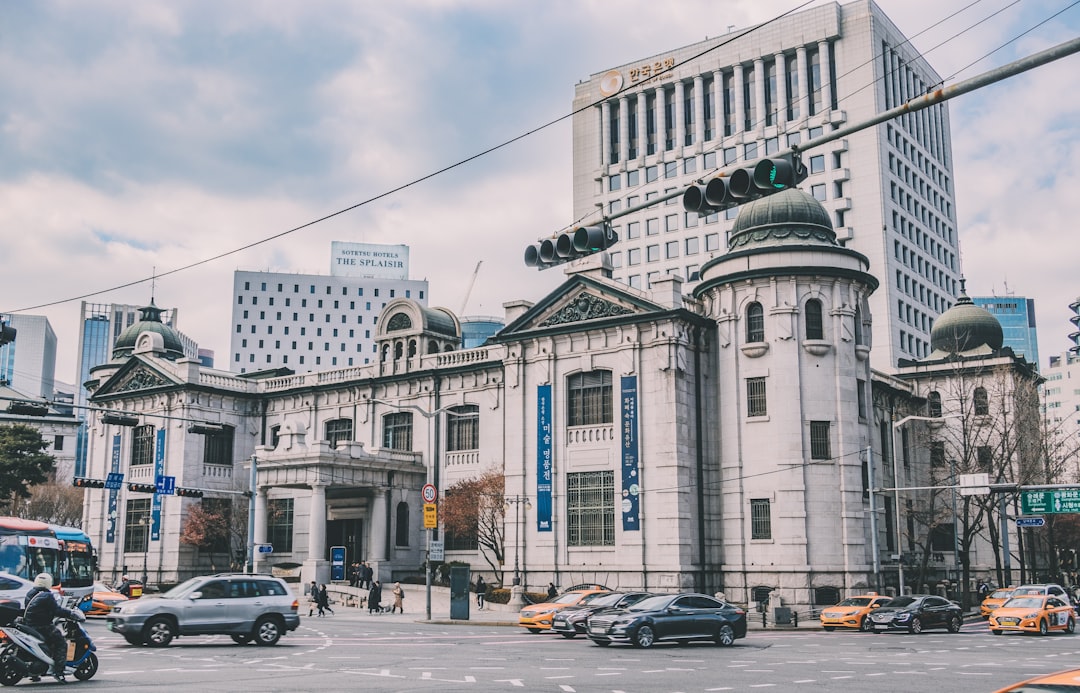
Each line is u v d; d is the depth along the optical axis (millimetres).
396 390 72750
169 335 85938
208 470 75125
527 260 18875
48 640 20656
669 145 127375
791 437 54906
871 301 107750
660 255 125875
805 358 55938
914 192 118375
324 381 76812
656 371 56875
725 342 57844
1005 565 66375
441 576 66562
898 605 44562
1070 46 11945
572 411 60219
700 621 34094
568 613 38000
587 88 136500
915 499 69500
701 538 56094
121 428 78625
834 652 31750
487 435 67188
